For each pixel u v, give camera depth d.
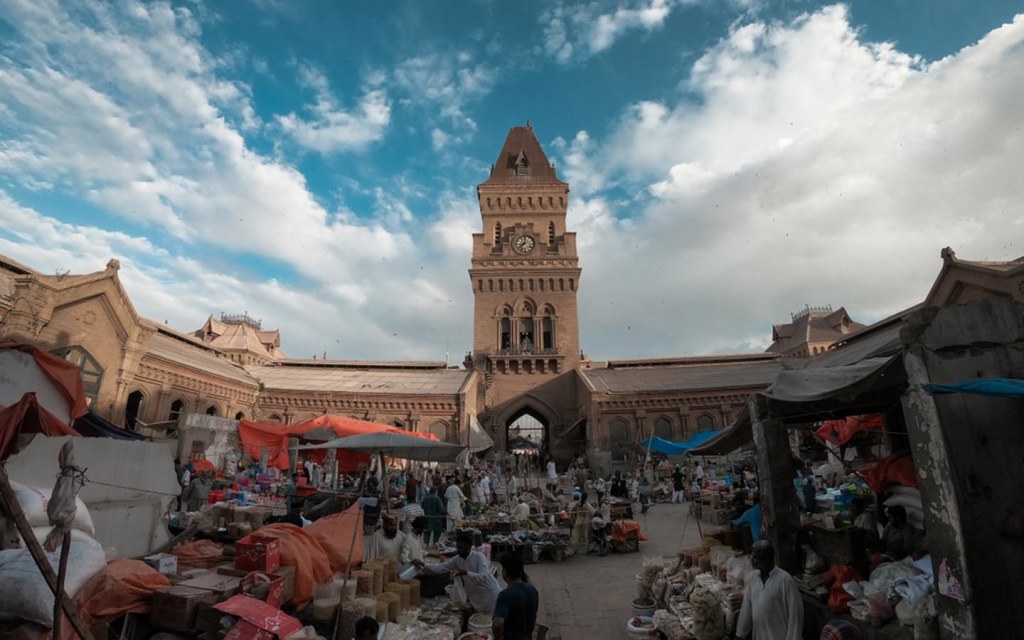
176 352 33.94
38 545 4.14
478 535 14.53
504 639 5.43
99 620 5.66
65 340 22.91
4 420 6.79
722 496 21.27
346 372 48.94
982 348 6.02
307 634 6.18
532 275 53.53
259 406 41.56
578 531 15.82
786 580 6.16
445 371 50.81
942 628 5.49
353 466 21.59
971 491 5.50
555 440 48.34
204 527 10.66
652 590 10.10
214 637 5.80
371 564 8.34
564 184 57.81
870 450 13.94
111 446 8.88
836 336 61.47
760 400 8.95
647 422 42.72
